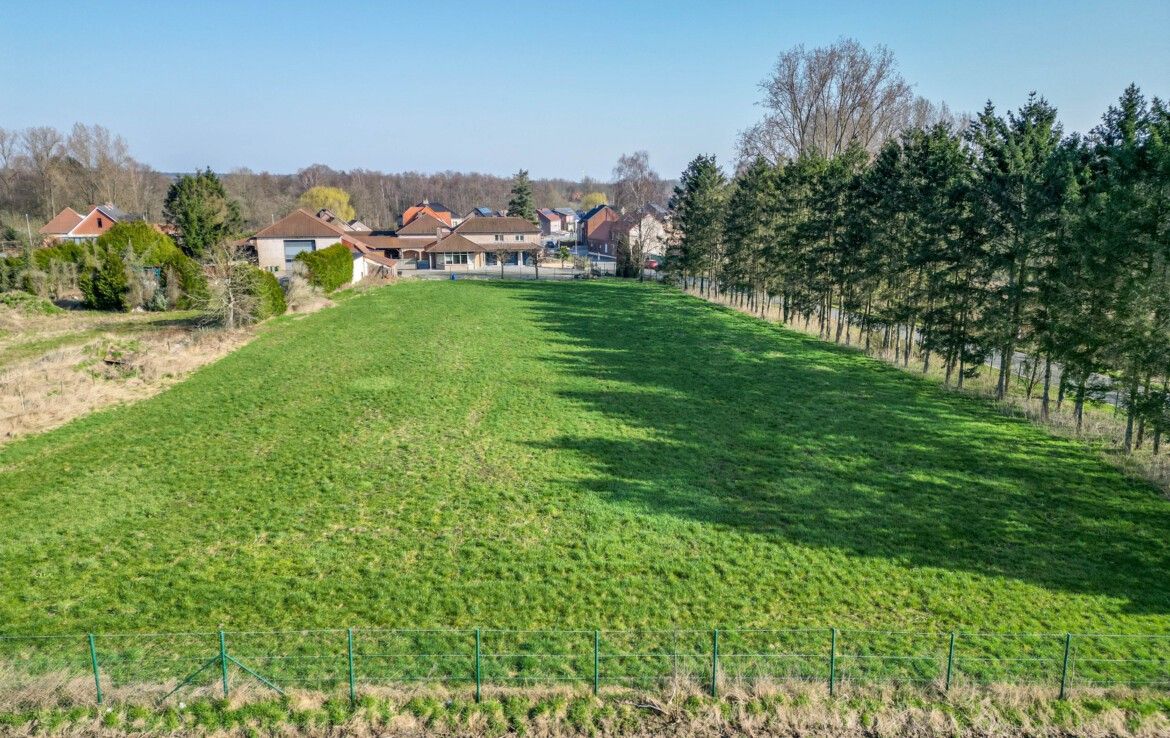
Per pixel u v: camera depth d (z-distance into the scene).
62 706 13.17
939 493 22.73
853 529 20.25
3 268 54.38
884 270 42.72
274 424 28.31
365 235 109.56
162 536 19.14
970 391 35.16
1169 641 15.36
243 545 18.78
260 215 134.50
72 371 33.53
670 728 13.01
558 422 29.20
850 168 54.41
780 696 13.65
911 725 13.12
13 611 15.67
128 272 51.91
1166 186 23.56
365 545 18.88
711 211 72.75
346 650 14.75
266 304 49.84
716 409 31.58
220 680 13.83
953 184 35.66
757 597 16.80
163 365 35.69
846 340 48.75
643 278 89.81
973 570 18.16
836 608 16.45
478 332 48.53
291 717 13.09
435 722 13.02
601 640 15.19
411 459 24.91
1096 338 26.05
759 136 83.62
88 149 119.00
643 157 133.12
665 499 21.95
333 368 37.28
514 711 13.23
